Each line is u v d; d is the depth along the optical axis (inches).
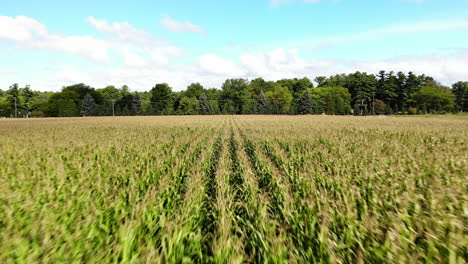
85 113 3567.9
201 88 4475.9
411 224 151.9
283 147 524.4
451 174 267.6
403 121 1478.8
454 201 181.6
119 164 339.6
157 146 507.5
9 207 170.4
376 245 131.7
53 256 119.1
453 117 2128.4
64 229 140.7
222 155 442.9
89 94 3713.1
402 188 219.6
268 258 130.7
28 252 121.0
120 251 127.1
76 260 120.0
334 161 345.7
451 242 129.0
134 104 3705.7
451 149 453.1
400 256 123.0
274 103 3870.6
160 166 330.6
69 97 3786.9
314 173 276.5
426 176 262.8
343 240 143.8
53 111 3499.0
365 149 458.6
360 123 1296.8
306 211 175.8
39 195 194.9
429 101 3467.0
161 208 189.9
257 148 500.1
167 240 139.4
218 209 186.9
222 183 249.6
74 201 186.9
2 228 143.9
